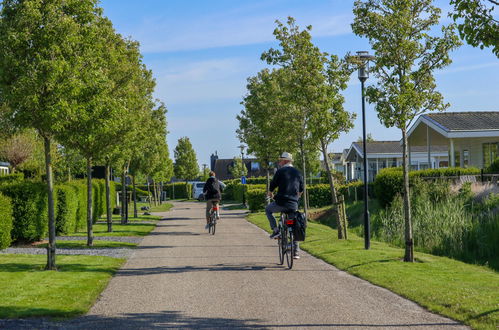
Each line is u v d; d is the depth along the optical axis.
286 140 20.86
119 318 6.66
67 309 7.04
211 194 18.66
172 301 7.64
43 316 6.72
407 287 8.30
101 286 8.75
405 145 11.26
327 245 14.47
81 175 44.38
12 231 14.61
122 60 15.16
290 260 10.56
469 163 31.55
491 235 14.30
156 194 58.25
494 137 28.25
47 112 9.59
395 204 19.91
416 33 11.12
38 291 8.17
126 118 14.80
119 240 16.77
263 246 14.70
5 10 9.86
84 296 7.88
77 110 10.19
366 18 11.23
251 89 29.16
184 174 78.38
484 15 6.98
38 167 31.91
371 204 24.80
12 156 30.64
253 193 33.50
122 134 15.32
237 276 9.73
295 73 15.93
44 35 9.55
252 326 6.20
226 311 6.97
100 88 10.57
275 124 21.94
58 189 17.44
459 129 26.61
